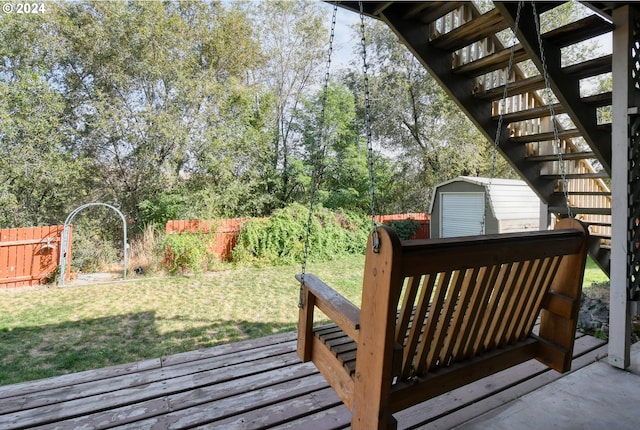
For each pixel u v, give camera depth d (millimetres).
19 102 6840
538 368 2232
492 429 1616
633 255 2281
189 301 4605
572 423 1654
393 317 1107
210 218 7672
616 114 2295
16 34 7039
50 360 2848
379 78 11578
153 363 2400
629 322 2256
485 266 1286
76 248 6504
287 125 11125
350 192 10414
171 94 8836
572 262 1628
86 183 8461
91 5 7789
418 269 1120
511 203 7938
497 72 3365
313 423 1728
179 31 8805
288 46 10922
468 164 11656
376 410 1144
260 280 5820
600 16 2305
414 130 12008
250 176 9703
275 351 2598
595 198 4711
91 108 8062
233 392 2014
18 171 6793
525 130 3732
